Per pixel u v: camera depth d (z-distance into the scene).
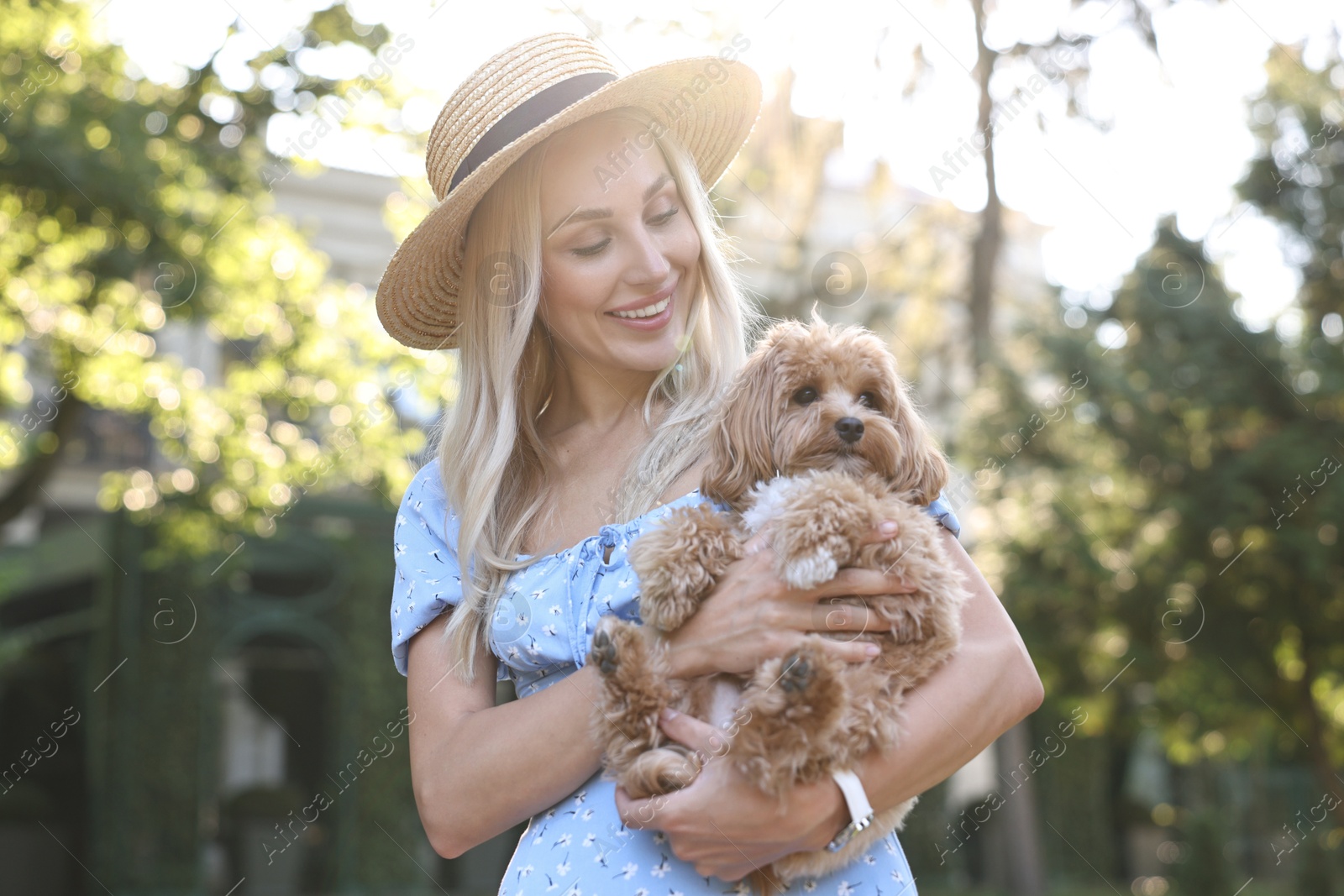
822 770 1.98
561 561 2.42
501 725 2.26
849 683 2.04
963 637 2.26
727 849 2.00
